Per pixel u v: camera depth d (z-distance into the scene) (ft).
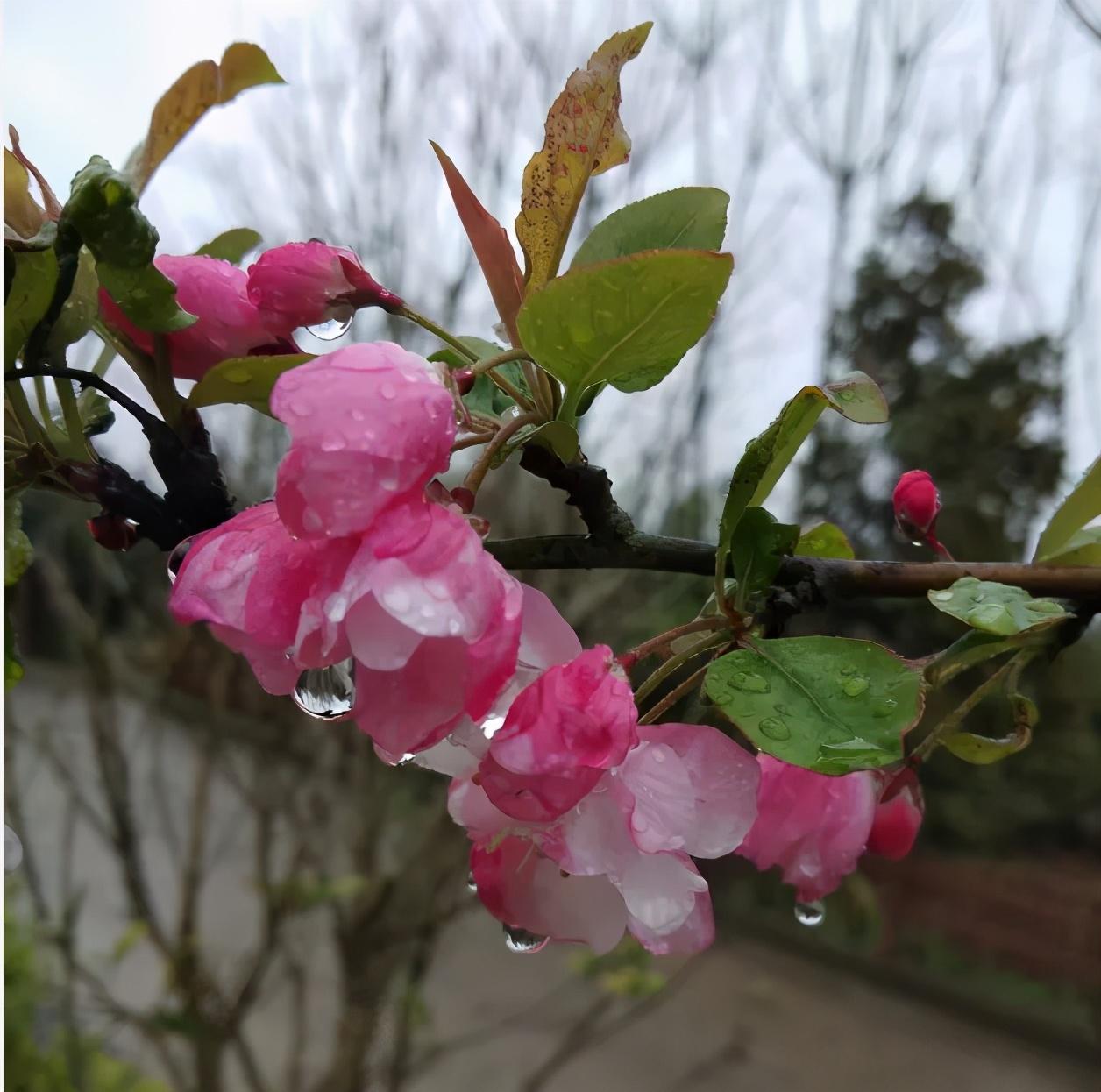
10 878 10.03
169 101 2.74
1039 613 2.50
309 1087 11.62
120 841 10.18
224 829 16.87
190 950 9.51
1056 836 22.08
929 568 2.91
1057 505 3.19
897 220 23.29
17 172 2.39
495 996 16.07
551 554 2.65
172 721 14.21
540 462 2.53
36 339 2.27
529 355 2.22
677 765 2.06
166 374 2.49
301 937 11.41
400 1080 9.73
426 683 1.82
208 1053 9.20
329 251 2.61
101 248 2.17
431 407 1.85
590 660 1.98
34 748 12.22
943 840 22.29
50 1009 11.37
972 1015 17.60
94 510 11.40
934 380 22.65
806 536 3.65
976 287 22.54
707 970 18.70
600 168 2.49
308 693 2.21
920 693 2.08
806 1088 14.53
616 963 10.04
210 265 2.56
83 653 11.04
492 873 2.31
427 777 12.07
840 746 2.01
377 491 1.74
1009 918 19.49
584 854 1.97
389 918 10.46
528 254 2.53
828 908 20.29
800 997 17.81
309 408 1.77
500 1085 13.56
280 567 1.89
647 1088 14.08
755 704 2.10
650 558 2.66
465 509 2.01
